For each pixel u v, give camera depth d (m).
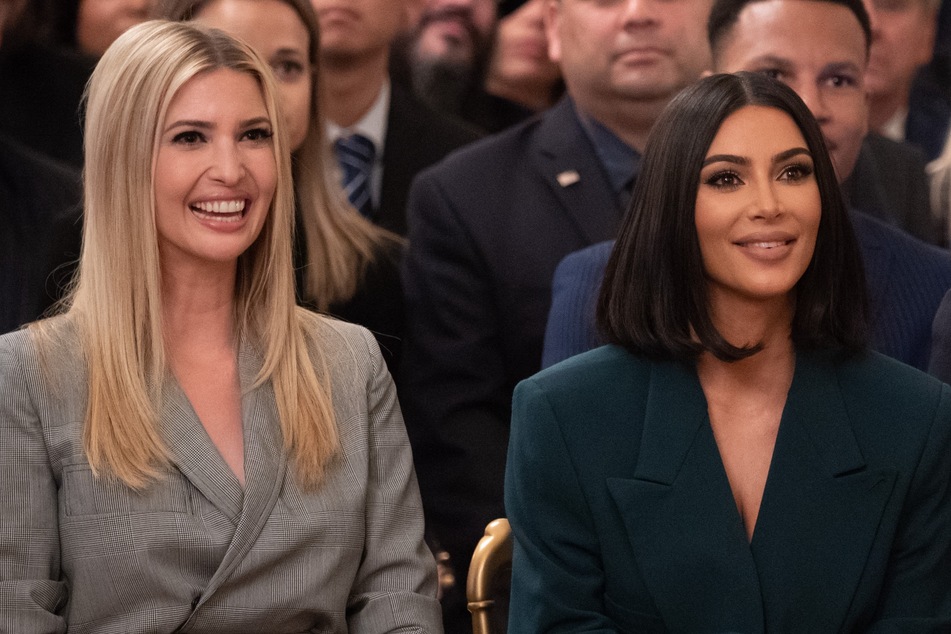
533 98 22.84
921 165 19.72
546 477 10.79
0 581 10.54
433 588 11.62
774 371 11.02
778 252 10.55
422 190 16.45
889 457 10.69
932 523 10.74
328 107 18.44
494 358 15.92
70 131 18.80
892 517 10.62
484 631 11.70
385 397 11.95
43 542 10.75
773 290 10.55
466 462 15.47
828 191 10.74
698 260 10.70
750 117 10.59
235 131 11.34
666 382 10.87
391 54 21.28
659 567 10.50
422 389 15.98
